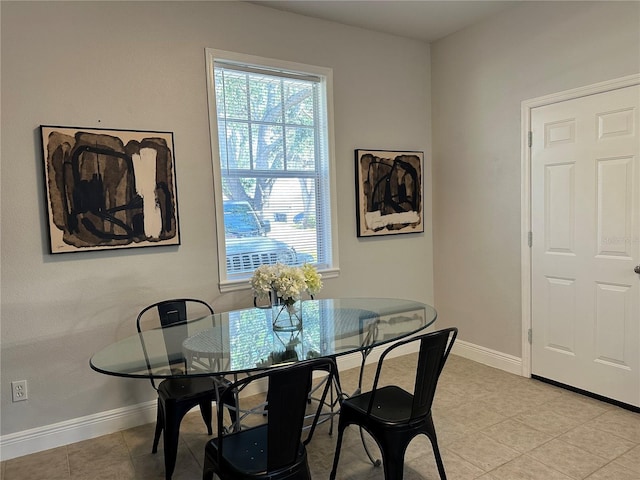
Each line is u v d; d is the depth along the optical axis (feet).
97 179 8.48
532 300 10.75
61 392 8.39
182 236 9.50
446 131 12.82
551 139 10.07
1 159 7.71
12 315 7.92
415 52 12.85
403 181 12.73
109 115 8.62
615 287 9.08
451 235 12.91
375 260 12.45
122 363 6.15
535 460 7.29
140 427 9.07
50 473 7.42
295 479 5.32
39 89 7.96
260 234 10.80
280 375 4.80
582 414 8.85
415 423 6.18
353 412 6.62
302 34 10.88
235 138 10.32
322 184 11.64
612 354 9.20
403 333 7.31
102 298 8.70
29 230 7.98
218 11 9.72
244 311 9.07
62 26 8.11
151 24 8.98
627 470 6.91
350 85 11.71
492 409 9.20
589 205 9.42
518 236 10.97
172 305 8.84
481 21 11.50
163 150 9.14
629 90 8.63
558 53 9.81
